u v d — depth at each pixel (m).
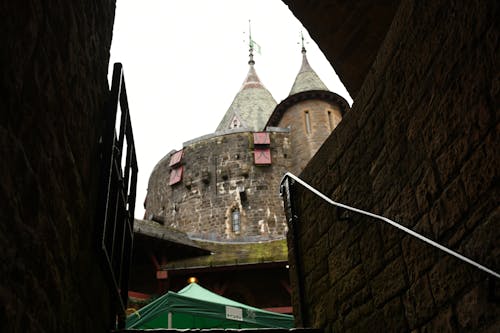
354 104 4.77
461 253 2.90
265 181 34.75
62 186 2.93
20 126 2.27
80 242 3.35
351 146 4.72
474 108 2.81
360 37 6.80
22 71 2.28
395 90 3.91
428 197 3.32
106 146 3.99
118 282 4.45
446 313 3.03
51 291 2.71
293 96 37.69
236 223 33.56
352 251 4.45
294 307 5.40
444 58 3.17
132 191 5.22
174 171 37.38
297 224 5.74
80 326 3.37
